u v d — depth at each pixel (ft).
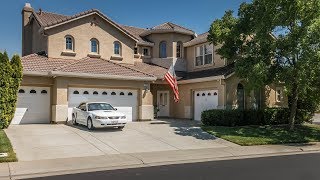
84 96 73.41
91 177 33.14
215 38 74.43
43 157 42.55
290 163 40.93
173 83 78.84
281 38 63.46
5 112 60.85
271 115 77.77
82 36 83.66
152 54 103.35
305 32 59.41
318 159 44.32
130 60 91.25
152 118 80.07
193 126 70.85
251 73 62.69
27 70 68.54
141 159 42.37
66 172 35.76
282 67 64.90
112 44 88.38
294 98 69.67
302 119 80.94
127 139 55.93
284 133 67.92
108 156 44.14
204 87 84.07
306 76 60.75
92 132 59.98
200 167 38.27
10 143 47.78
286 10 61.67
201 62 95.61
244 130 67.77
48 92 72.49
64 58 81.00
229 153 48.14
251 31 69.67
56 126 65.36
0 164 38.32
